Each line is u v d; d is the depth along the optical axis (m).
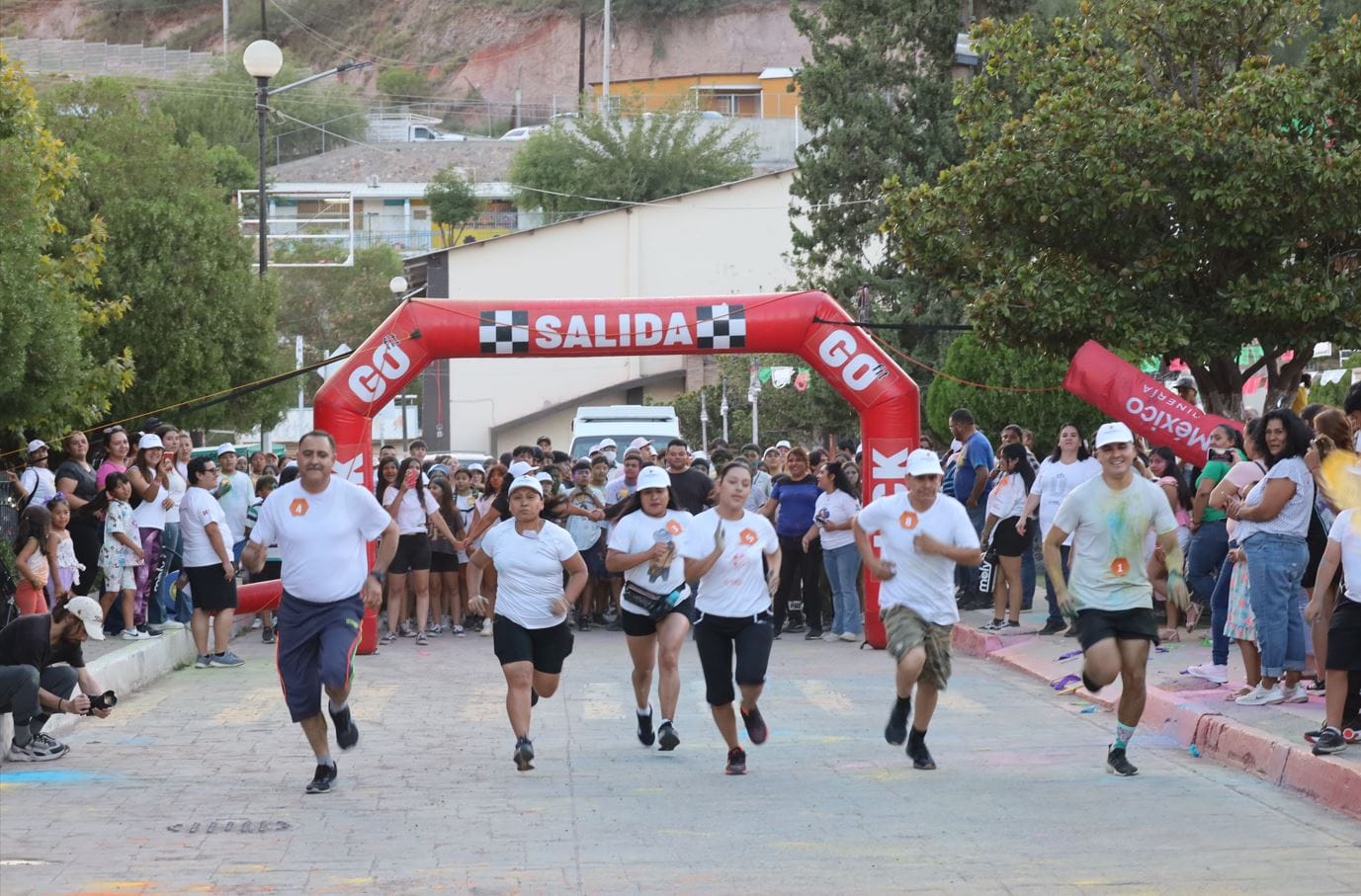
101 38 140.12
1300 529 10.72
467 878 7.12
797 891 6.86
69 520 15.12
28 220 16.84
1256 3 17.25
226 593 15.56
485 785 9.45
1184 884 6.89
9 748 10.33
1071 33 17.97
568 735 11.45
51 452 21.80
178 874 7.18
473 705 12.94
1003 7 31.67
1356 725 9.45
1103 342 17.16
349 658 9.09
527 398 51.09
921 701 9.88
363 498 9.32
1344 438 9.82
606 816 8.51
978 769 9.91
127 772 9.94
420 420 51.84
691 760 10.37
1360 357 25.34
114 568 15.01
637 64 116.38
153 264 25.77
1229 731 10.09
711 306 16.84
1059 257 17.53
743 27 114.44
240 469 20.17
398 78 123.25
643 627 10.53
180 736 11.40
